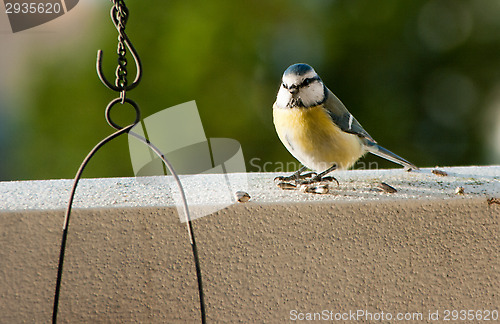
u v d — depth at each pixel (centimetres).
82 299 358
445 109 805
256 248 354
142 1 771
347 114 514
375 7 785
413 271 355
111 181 421
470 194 367
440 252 354
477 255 355
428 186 397
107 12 768
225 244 354
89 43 770
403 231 353
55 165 775
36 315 357
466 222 353
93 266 356
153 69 774
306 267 354
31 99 782
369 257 354
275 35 791
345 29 789
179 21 778
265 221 352
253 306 357
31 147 781
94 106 767
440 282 356
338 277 355
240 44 785
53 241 352
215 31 780
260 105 791
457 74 801
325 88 518
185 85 779
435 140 806
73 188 302
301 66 498
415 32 791
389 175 446
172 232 354
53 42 773
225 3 783
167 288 358
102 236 354
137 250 355
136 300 359
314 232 352
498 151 807
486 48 797
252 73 788
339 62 791
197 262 310
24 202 365
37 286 355
